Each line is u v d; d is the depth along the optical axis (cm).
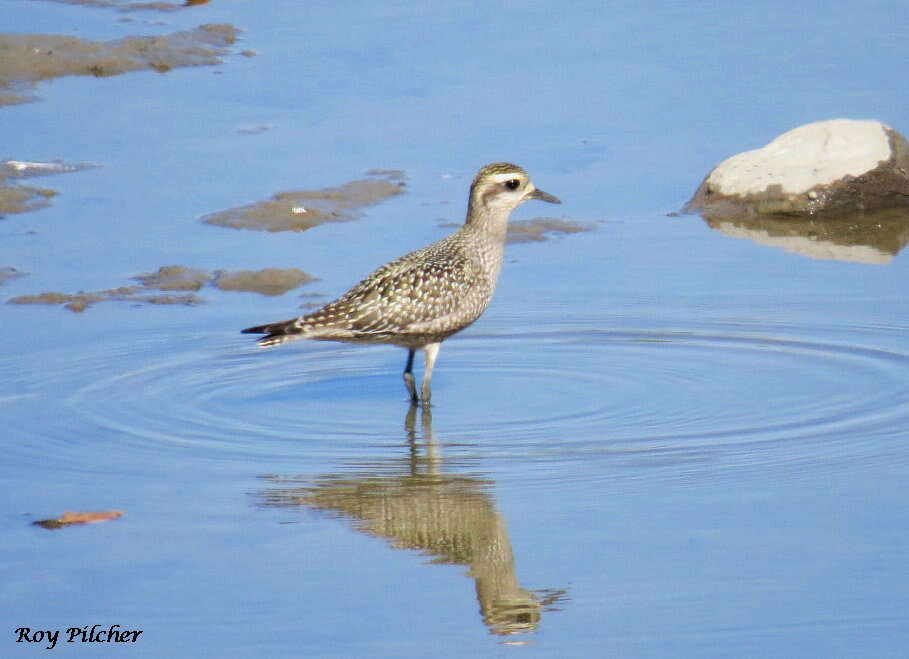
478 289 1465
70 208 1909
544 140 2119
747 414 1378
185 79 2331
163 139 2123
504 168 1482
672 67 2345
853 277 1745
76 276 1727
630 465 1265
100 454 1309
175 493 1227
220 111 2219
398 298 1418
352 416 1413
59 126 2155
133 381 1488
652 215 1942
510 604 1036
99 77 2328
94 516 1177
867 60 2334
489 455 1302
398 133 2145
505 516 1173
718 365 1517
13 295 1675
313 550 1126
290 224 1862
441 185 1978
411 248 1789
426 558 1112
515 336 1617
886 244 1862
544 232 1883
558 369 1534
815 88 2238
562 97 2253
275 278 1717
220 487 1240
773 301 1675
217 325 1612
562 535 1138
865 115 2131
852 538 1117
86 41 2405
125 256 1781
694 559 1093
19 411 1405
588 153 2083
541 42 2464
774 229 1917
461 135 2134
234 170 2019
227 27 2542
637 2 2647
